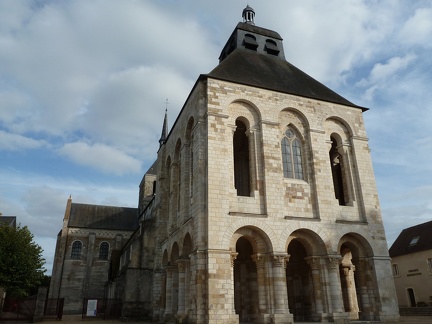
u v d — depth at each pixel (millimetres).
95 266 66625
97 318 41844
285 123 27453
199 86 26188
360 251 26031
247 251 28016
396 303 24844
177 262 26250
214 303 20672
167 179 36219
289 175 26281
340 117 29062
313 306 24141
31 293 57625
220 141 24453
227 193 23312
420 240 48688
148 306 34250
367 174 28047
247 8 38781
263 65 31891
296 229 24031
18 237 43281
